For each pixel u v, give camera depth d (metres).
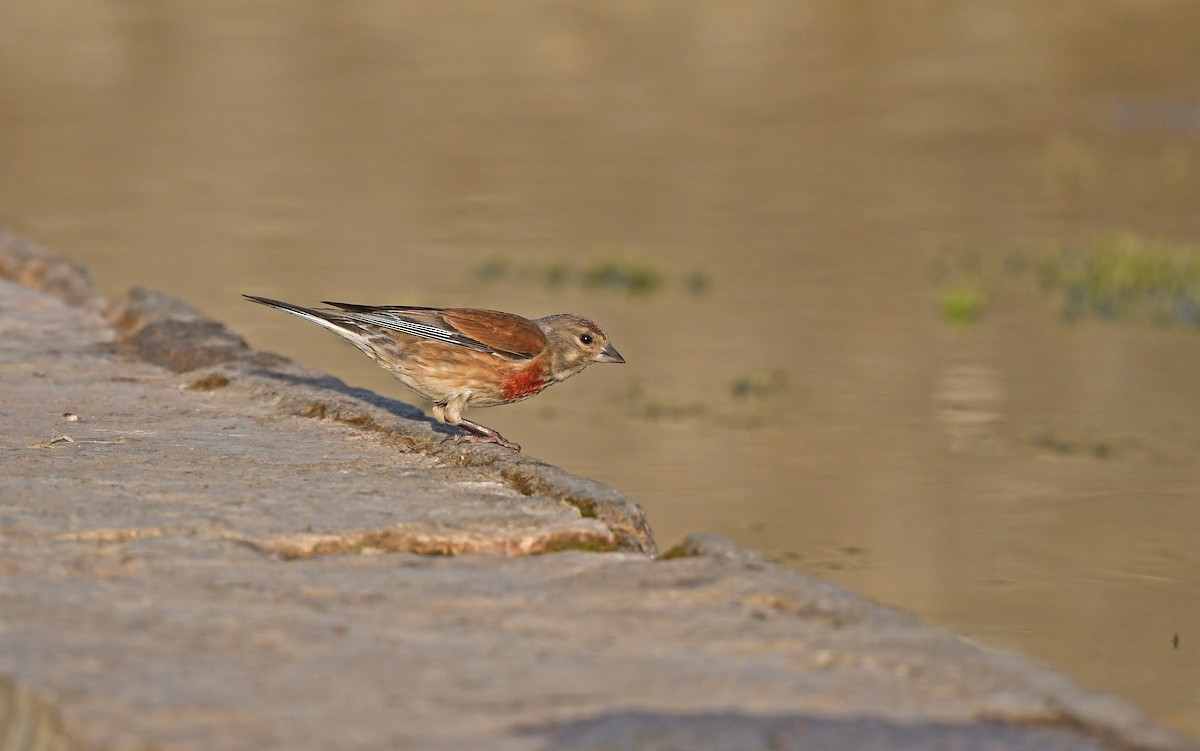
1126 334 20.59
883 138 39.78
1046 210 30.64
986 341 20.17
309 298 21.81
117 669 5.98
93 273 22.91
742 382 17.97
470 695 5.84
